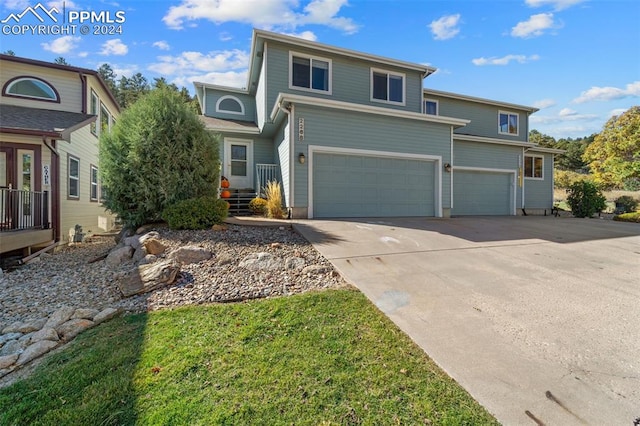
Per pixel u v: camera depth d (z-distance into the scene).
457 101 14.99
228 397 1.96
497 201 13.71
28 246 6.53
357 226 7.15
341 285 3.86
